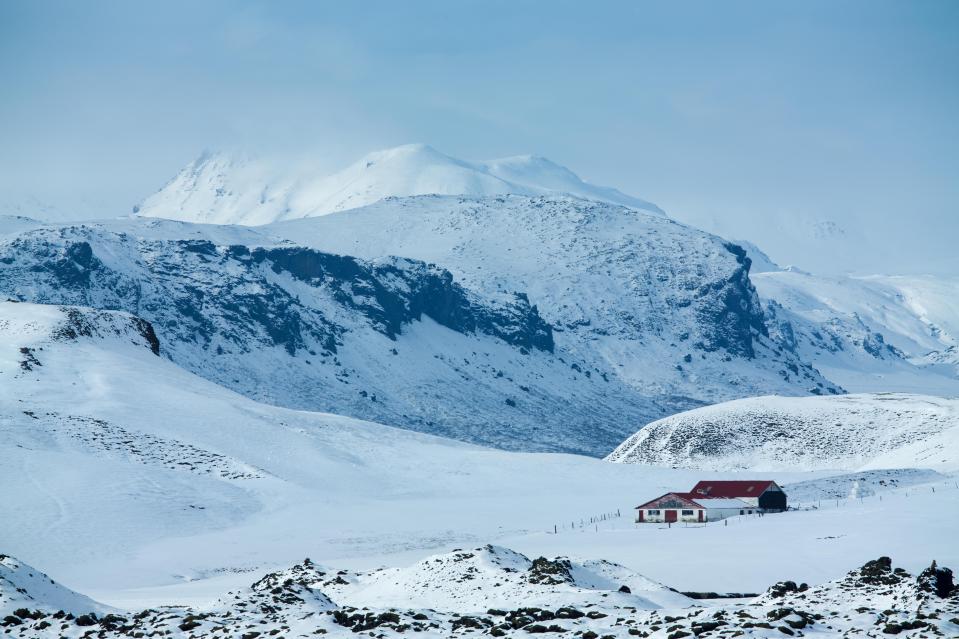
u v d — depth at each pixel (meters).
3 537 139.62
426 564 86.31
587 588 77.25
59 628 59.69
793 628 49.19
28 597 65.69
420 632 55.47
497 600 73.06
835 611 55.34
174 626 58.94
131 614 66.31
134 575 128.38
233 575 131.00
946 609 52.22
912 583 58.53
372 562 138.88
